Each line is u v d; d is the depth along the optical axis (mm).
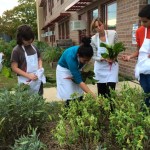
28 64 4129
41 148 2979
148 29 4125
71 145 3061
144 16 3939
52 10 26797
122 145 2756
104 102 3205
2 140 3418
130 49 8180
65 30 20453
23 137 3100
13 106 3295
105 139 3127
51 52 13664
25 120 3377
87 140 2971
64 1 19188
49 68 13000
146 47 4133
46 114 3605
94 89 7121
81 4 13188
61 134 2844
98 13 11562
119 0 8953
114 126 2916
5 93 3428
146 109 3012
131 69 8234
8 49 11227
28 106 3328
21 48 4102
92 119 2855
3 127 3311
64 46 16250
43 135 3594
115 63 4883
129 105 3031
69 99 4234
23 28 3967
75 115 3096
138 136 2604
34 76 4098
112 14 10078
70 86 4211
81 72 4176
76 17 16156
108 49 4512
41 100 3594
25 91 3621
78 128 2891
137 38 4316
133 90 3467
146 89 4281
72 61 3830
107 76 4898
